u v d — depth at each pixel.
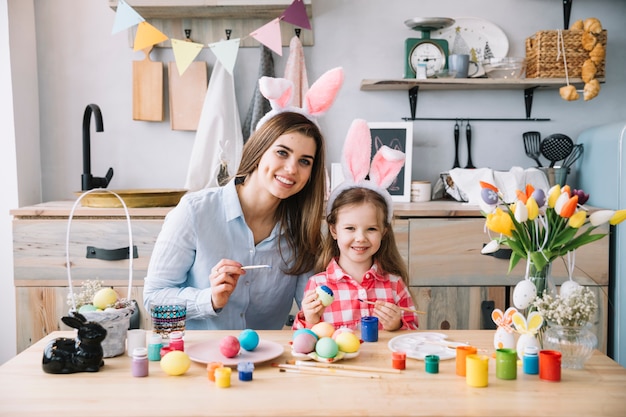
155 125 2.84
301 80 2.74
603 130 2.60
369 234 1.75
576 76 2.65
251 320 1.82
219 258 1.72
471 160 2.84
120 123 2.84
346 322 1.77
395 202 2.70
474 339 1.46
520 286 1.32
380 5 2.81
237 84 2.81
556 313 1.26
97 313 1.30
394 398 1.09
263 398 1.09
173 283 1.70
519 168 2.63
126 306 1.38
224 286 1.51
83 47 2.81
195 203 1.70
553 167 2.68
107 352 1.32
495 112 2.85
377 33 2.82
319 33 2.81
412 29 2.72
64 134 2.84
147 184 2.86
